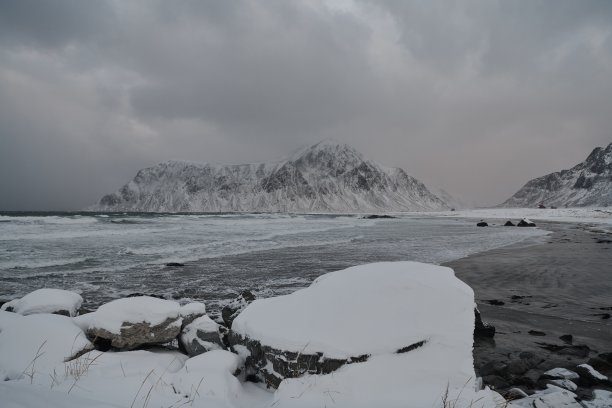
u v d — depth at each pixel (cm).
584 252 1998
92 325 461
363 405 325
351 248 2147
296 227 4162
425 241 2642
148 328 466
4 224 3266
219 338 493
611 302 970
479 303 958
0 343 407
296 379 371
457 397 330
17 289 1055
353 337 397
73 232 2742
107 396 325
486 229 4253
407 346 387
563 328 755
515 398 438
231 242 2402
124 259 1625
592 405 397
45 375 363
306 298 480
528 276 1309
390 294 448
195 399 337
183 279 1241
